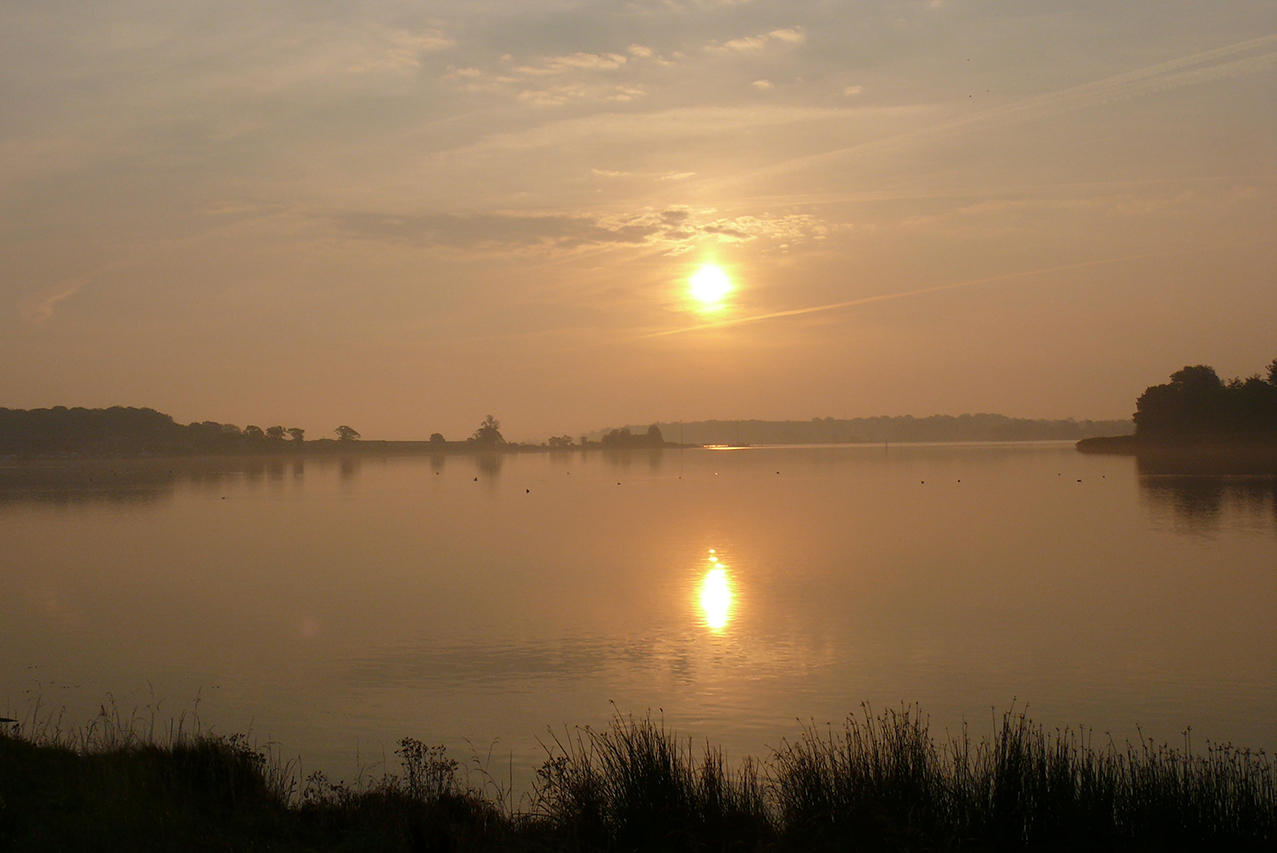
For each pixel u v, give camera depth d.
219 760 13.21
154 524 83.56
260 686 26.34
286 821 11.66
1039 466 168.25
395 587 44.62
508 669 27.73
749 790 12.93
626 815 11.80
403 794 12.84
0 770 11.84
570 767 15.10
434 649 30.67
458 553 58.28
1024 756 12.48
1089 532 62.34
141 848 9.89
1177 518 70.44
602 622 34.53
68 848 9.73
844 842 11.16
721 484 136.25
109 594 44.47
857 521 73.69
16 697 25.50
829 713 22.67
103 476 196.62
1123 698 23.69
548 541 64.31
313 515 92.06
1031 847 11.21
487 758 19.61
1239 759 18.11
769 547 57.22
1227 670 26.17
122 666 29.17
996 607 36.09
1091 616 34.09
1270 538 56.53
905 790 11.99
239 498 121.19
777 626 33.09
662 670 27.20
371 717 23.03
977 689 24.69
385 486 150.88
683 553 55.31
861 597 38.78
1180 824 11.46
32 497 125.06
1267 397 194.12
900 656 28.36
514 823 12.62
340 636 33.19
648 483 146.25
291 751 20.23
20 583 48.62
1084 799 11.69
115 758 12.90
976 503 89.44
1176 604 36.16
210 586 46.38
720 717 22.50
